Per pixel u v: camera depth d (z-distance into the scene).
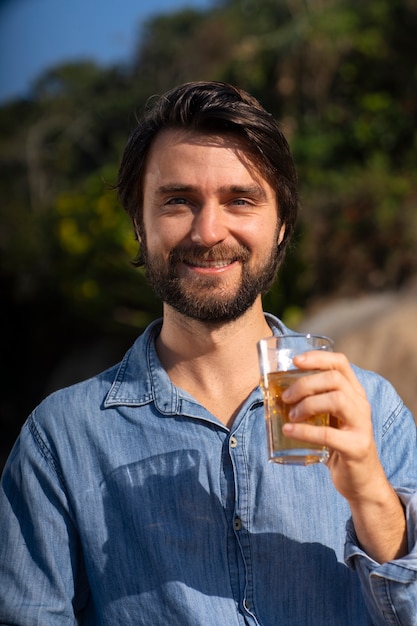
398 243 7.81
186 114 1.81
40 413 1.92
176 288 1.80
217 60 12.49
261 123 1.82
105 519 1.81
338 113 9.38
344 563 1.78
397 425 1.94
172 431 1.83
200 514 1.78
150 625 1.74
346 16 9.61
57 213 10.28
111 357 10.83
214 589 1.74
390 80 9.34
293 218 1.95
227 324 1.84
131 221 2.04
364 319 6.02
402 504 1.74
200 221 1.77
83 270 9.87
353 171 8.68
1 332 12.25
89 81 15.16
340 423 1.60
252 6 12.02
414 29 9.25
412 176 8.51
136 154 1.90
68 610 1.81
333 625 1.75
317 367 1.58
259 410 1.84
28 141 14.70
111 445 1.85
